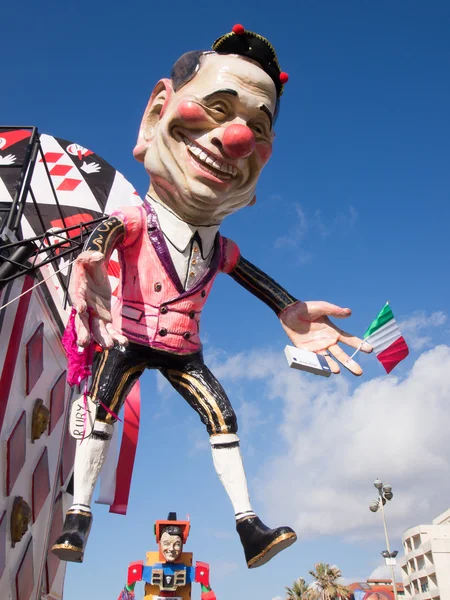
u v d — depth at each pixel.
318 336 7.17
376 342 7.03
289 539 5.47
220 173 6.38
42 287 9.48
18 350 8.54
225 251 7.22
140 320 6.25
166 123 6.53
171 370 6.43
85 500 5.65
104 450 5.94
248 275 7.38
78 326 5.48
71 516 5.53
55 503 10.02
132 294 6.35
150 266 6.38
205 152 6.35
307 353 6.77
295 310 7.21
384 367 7.05
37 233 13.67
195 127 6.43
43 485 9.45
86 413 6.01
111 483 9.41
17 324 8.53
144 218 6.53
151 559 8.35
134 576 7.98
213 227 6.75
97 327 5.53
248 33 6.74
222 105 6.42
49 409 9.80
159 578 7.99
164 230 6.51
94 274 5.64
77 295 5.48
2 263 8.70
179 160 6.45
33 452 9.12
